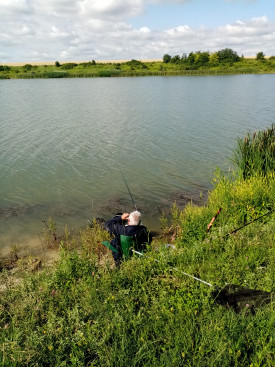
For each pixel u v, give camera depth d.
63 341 3.63
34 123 22.73
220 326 3.61
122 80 70.31
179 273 4.86
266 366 3.17
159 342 3.62
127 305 4.18
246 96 37.44
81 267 5.25
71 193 11.11
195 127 21.25
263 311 3.78
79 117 25.34
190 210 8.27
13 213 9.62
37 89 50.22
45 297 4.55
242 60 109.50
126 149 16.42
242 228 6.57
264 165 9.30
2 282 5.65
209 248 5.71
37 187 11.62
